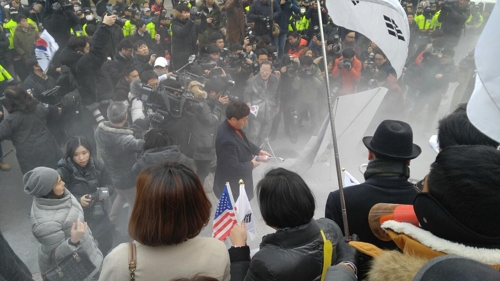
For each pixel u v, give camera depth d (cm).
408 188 189
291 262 152
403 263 93
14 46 757
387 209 156
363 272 158
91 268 272
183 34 695
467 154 105
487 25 104
